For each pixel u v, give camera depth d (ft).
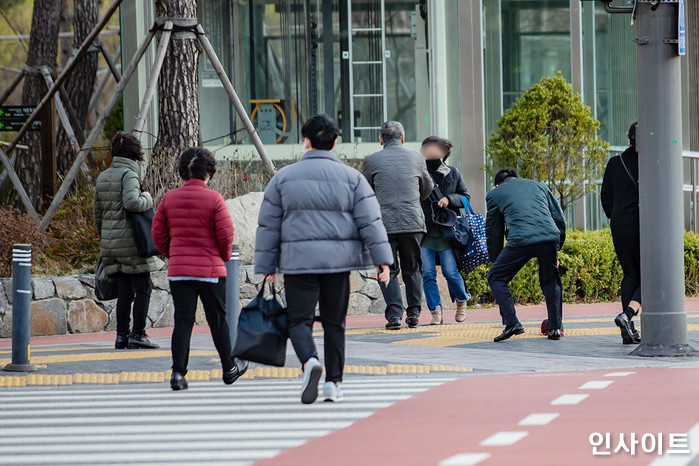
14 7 299.17
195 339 104.17
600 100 181.88
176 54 134.00
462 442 46.93
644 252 81.35
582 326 107.34
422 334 100.53
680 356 80.02
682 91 198.39
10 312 114.21
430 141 108.99
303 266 59.11
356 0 176.04
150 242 91.66
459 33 171.12
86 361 84.33
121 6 167.73
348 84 176.45
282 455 45.55
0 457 47.55
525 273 139.85
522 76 176.96
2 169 238.48
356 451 45.68
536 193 94.32
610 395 59.62
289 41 176.76
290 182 59.88
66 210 137.28
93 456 47.11
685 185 196.54
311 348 59.57
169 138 134.41
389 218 103.45
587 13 179.93
